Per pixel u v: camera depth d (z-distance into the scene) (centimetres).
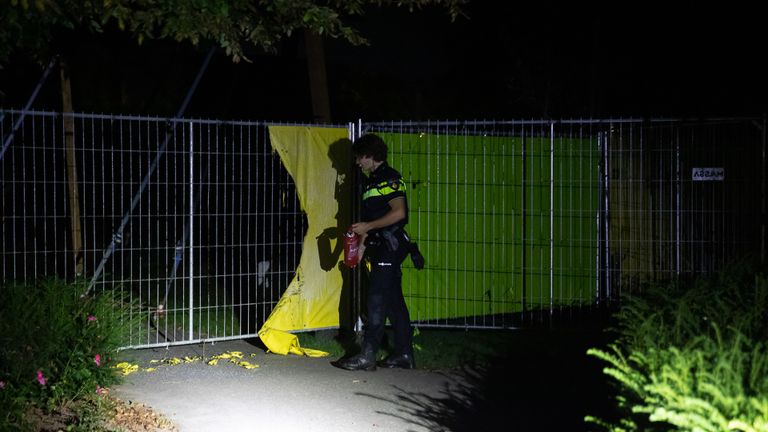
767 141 877
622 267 963
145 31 603
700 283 558
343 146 852
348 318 861
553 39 1496
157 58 1245
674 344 416
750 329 437
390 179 737
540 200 945
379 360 779
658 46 1515
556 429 576
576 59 1491
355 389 678
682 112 1488
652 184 965
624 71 1520
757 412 310
